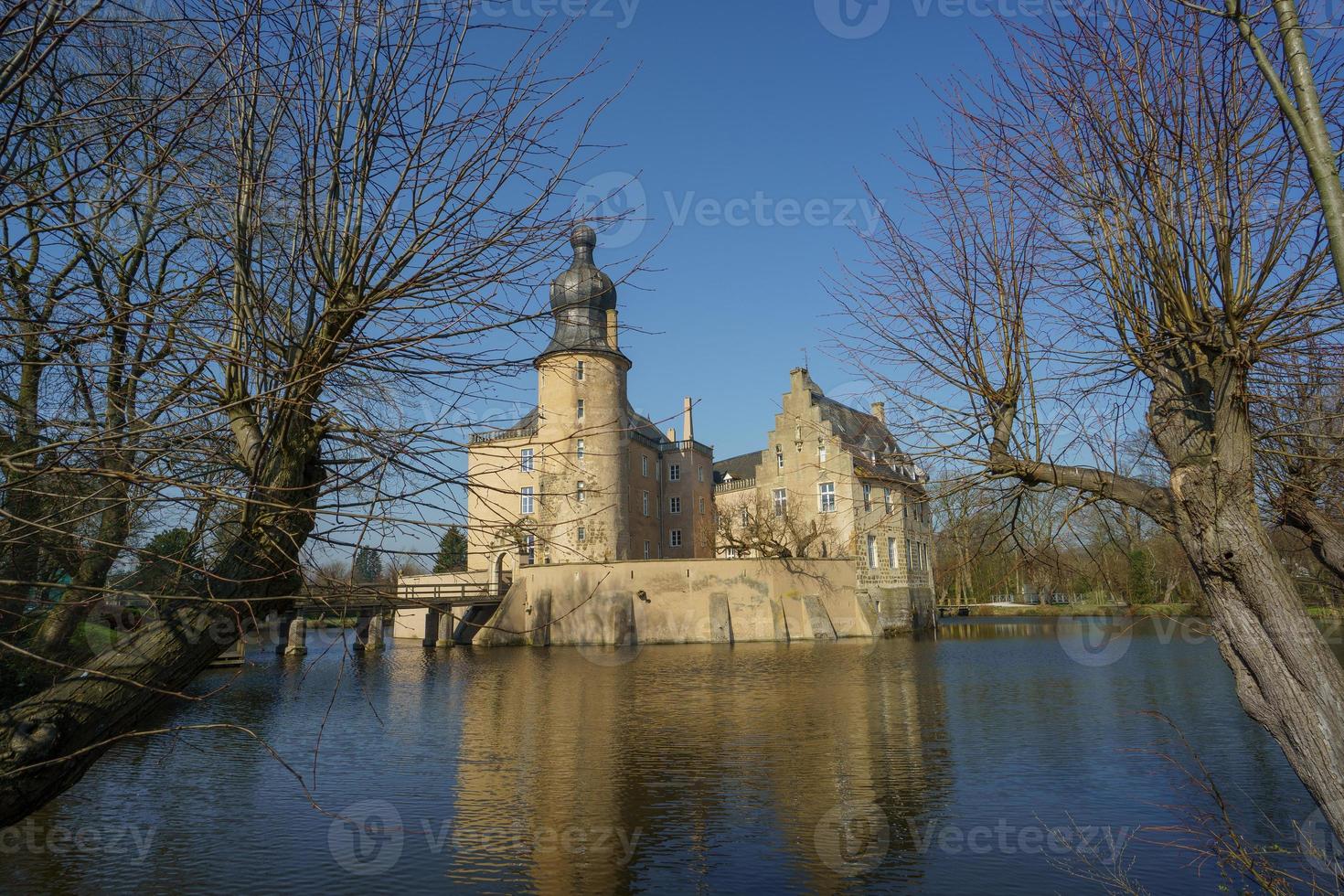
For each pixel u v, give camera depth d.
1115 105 6.09
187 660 4.89
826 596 50.72
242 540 5.08
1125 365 6.83
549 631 49.22
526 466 6.05
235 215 5.39
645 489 62.97
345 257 5.36
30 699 4.64
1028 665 34.34
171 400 5.14
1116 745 18.47
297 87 5.47
